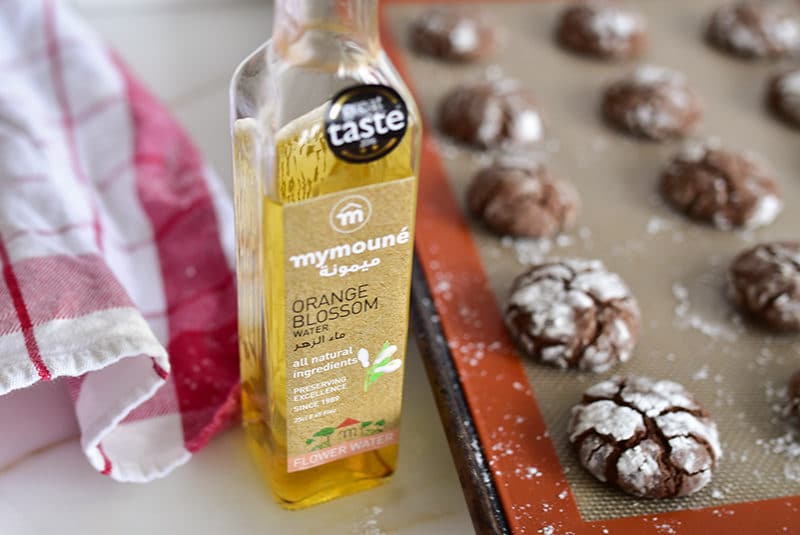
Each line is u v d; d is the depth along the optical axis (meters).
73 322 0.48
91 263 0.51
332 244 0.43
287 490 0.49
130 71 0.67
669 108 0.67
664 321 0.57
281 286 0.44
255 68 0.44
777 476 0.49
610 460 0.48
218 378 0.52
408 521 0.49
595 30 0.74
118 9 0.79
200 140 0.68
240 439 0.52
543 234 0.60
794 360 0.55
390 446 0.49
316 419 0.47
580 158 0.66
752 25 0.75
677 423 0.49
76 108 0.64
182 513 0.49
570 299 0.54
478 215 0.61
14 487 0.49
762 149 0.68
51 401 0.51
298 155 0.43
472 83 0.68
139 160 0.61
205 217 0.59
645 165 0.66
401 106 0.42
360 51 0.43
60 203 0.55
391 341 0.46
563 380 0.53
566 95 0.71
